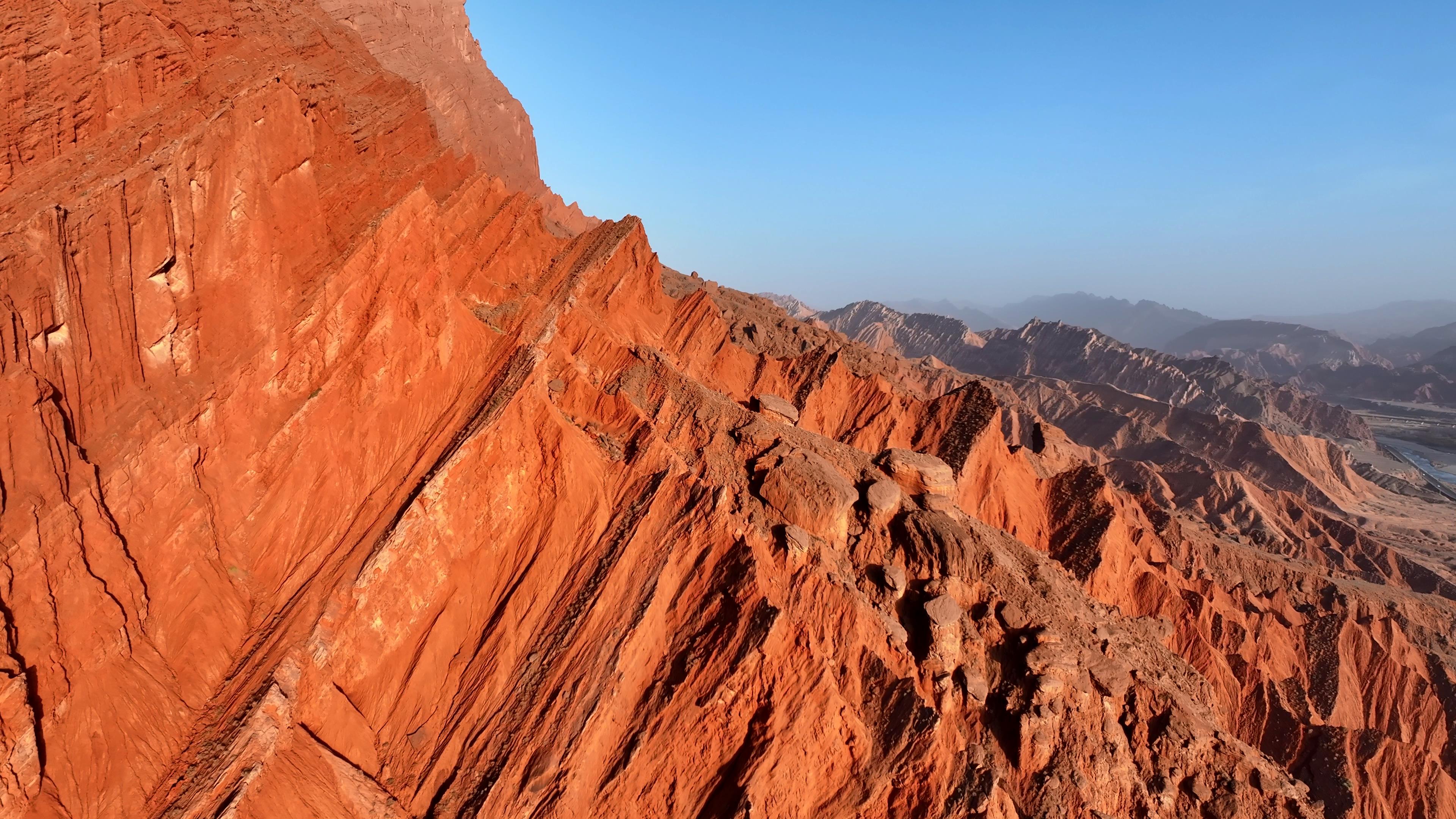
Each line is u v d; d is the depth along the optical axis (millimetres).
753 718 25562
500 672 27125
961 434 55281
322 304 28422
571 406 37250
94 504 19953
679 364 56875
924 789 24109
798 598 28188
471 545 29344
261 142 27047
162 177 23078
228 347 25625
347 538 27391
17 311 18891
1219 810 26078
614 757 25172
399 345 31156
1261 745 43281
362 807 22531
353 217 32969
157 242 23062
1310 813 26141
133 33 27469
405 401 31422
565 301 45906
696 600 28344
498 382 32594
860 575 31328
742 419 38656
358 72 52750
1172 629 45250
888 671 26656
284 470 26859
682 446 37000
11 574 17562
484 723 26062
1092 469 55781
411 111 52062
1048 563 36812
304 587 25766
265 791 20234
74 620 18859
